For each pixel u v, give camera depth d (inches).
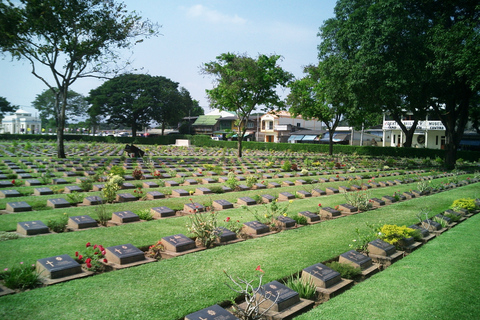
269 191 609.9
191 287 213.6
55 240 295.1
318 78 1686.8
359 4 1116.5
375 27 979.9
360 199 497.7
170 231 335.3
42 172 700.7
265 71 1255.5
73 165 854.5
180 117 3051.2
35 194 500.1
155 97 2869.1
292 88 1624.0
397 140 2133.4
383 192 629.0
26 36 861.8
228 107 1343.5
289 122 2886.3
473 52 852.0
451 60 897.5
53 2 809.5
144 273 234.4
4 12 791.7
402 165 1224.2
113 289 207.8
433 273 245.4
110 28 909.8
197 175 760.3
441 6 1042.7
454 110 1146.7
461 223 406.3
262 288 203.3
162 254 277.3
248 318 167.5
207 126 3238.2
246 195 562.6
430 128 1835.6
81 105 3747.5
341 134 2407.7
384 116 2066.9
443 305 195.5
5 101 3026.6
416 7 1057.5
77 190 533.3
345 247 303.6
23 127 3449.8
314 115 1669.5
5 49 855.1
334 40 1205.1
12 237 297.4
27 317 172.1
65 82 991.0
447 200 556.7
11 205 400.5
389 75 975.6
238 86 1245.1
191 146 2507.4
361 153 1839.3
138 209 429.4
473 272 247.0
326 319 179.5
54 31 858.8
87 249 263.1
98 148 1667.1
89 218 355.6
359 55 1026.7
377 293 212.4
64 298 193.8
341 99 1267.2
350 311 188.4
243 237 336.8
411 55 981.8
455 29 915.4
